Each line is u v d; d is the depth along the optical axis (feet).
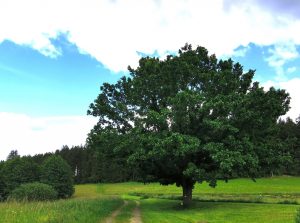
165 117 117.08
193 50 141.28
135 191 300.81
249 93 126.62
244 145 116.67
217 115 120.47
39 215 62.54
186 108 116.98
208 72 131.13
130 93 137.08
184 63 128.47
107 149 133.49
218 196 186.50
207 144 113.39
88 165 493.77
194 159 125.49
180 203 144.66
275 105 124.57
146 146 117.50
